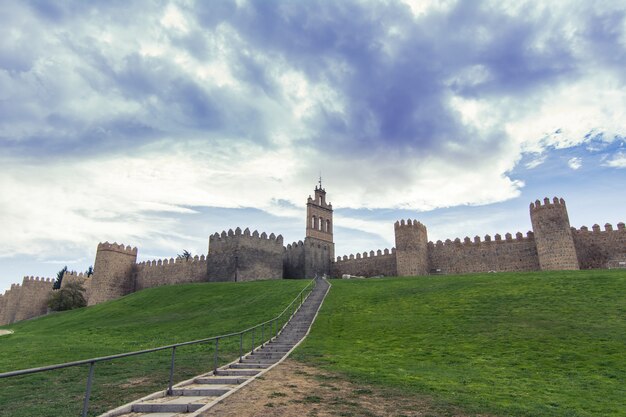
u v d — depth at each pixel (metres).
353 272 80.25
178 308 47.06
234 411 11.36
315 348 24.41
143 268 87.38
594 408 13.09
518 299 33.34
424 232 71.69
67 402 13.88
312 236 84.69
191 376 18.03
